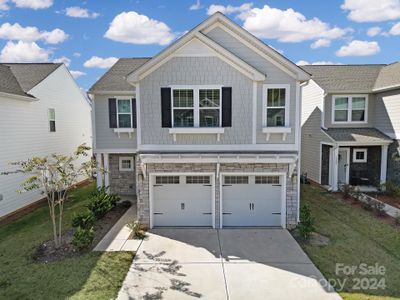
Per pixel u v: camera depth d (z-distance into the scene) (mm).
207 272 7371
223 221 10969
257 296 6285
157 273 7312
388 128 15969
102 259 8062
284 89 10445
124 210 13078
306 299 6156
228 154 10258
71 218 12203
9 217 12750
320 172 17422
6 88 12859
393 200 14219
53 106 16922
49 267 7598
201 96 10461
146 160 10219
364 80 17500
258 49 10445
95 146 14703
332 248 8781
